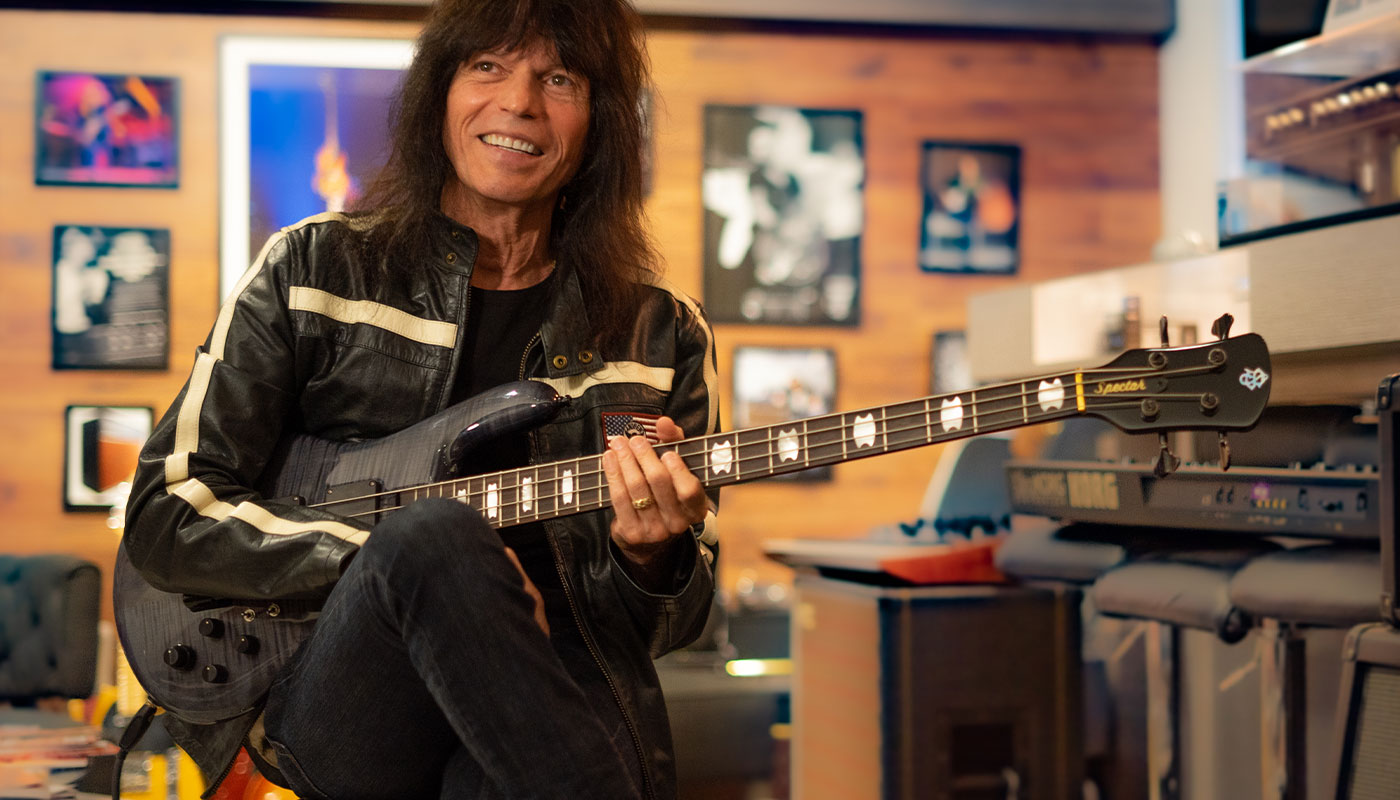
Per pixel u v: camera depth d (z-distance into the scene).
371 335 1.59
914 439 1.32
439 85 1.64
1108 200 4.90
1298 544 1.88
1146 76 4.94
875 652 2.27
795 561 2.60
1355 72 1.90
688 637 1.58
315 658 1.32
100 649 3.62
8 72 4.39
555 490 1.44
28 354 4.38
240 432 1.52
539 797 1.18
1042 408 1.28
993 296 2.74
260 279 1.58
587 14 1.66
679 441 1.42
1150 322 2.23
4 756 2.51
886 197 4.77
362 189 1.79
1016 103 4.86
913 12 4.70
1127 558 2.17
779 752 3.23
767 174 4.69
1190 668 2.16
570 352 1.65
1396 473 1.62
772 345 4.68
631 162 1.74
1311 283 1.85
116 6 4.41
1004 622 2.29
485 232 1.68
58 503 4.38
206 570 1.44
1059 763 2.29
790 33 4.72
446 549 1.20
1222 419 1.23
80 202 4.41
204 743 1.52
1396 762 1.58
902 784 2.21
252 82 4.44
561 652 1.50
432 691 1.21
